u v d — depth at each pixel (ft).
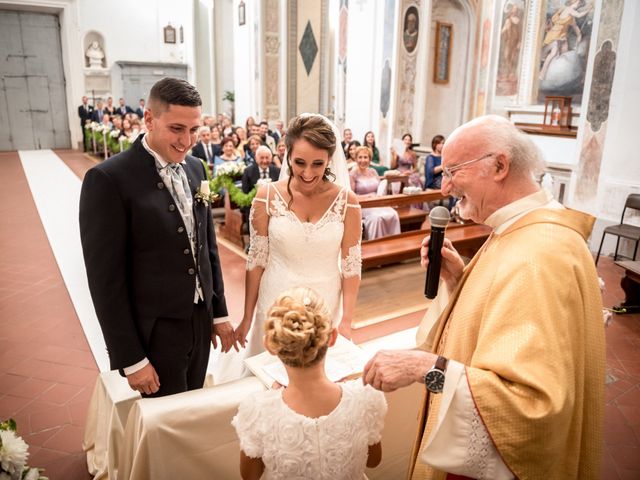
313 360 4.17
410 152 29.17
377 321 14.69
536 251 4.10
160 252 6.32
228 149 28.25
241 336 8.09
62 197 30.94
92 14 57.47
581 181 22.57
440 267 5.59
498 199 4.59
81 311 14.96
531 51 31.63
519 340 3.81
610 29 20.68
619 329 14.62
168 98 5.80
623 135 20.62
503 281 4.10
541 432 3.68
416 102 32.68
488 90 35.04
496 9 33.50
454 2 35.04
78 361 12.12
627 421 10.40
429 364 4.06
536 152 4.50
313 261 7.58
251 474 4.61
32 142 56.75
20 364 11.93
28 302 15.61
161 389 6.73
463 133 4.58
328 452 4.27
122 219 6.03
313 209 7.50
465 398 3.84
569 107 28.84
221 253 21.27
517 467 3.80
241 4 43.60
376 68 32.68
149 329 6.45
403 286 17.71
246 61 44.24
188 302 6.59
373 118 33.53
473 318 4.39
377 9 31.86
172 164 6.49
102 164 6.08
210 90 61.67
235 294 16.65
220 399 6.15
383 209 21.13
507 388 3.75
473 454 3.88
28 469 5.19
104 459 8.00
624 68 20.30
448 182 4.76
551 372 3.72
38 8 53.42
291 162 6.79
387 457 7.39
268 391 4.49
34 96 55.93
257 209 7.69
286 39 42.01
